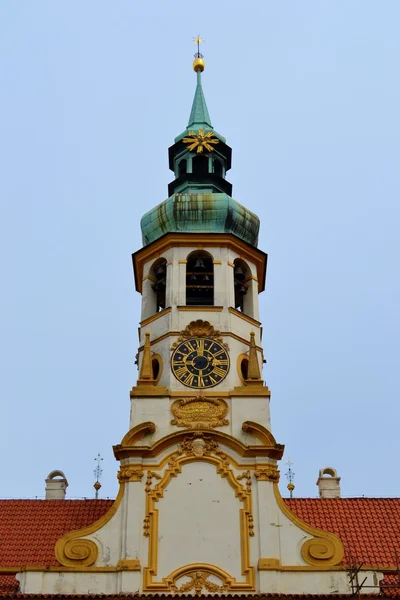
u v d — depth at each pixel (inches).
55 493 2331.4
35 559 2005.4
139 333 2185.0
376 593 1812.3
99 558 1870.1
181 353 2076.8
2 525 2121.1
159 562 1854.1
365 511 2180.1
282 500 1918.1
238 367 2084.2
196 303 2193.7
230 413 1996.8
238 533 1882.4
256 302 2215.8
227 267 2190.0
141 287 2279.8
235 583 1833.2
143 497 1911.9
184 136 2476.6
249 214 2288.4
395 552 1952.5
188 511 1900.8
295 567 1850.4
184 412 1996.8
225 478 1930.4
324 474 2420.0
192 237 2208.4
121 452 1951.3
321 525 2127.2
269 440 1946.4
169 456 1946.4
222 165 2434.8
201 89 2608.3
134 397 2012.8
